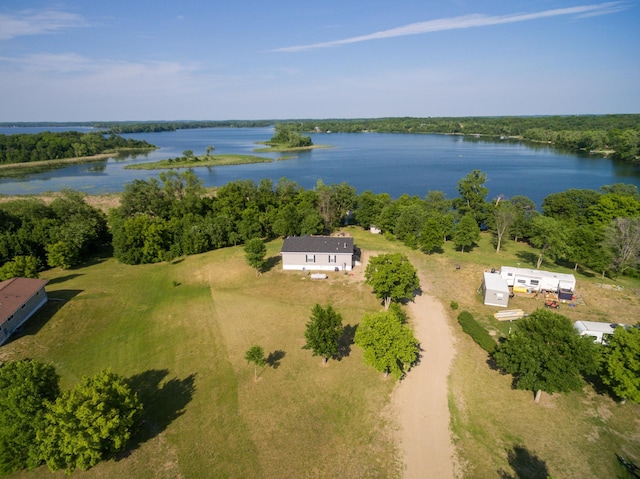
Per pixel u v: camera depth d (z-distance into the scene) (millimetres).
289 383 35312
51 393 27891
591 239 59531
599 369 31297
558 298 51594
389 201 98250
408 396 33656
